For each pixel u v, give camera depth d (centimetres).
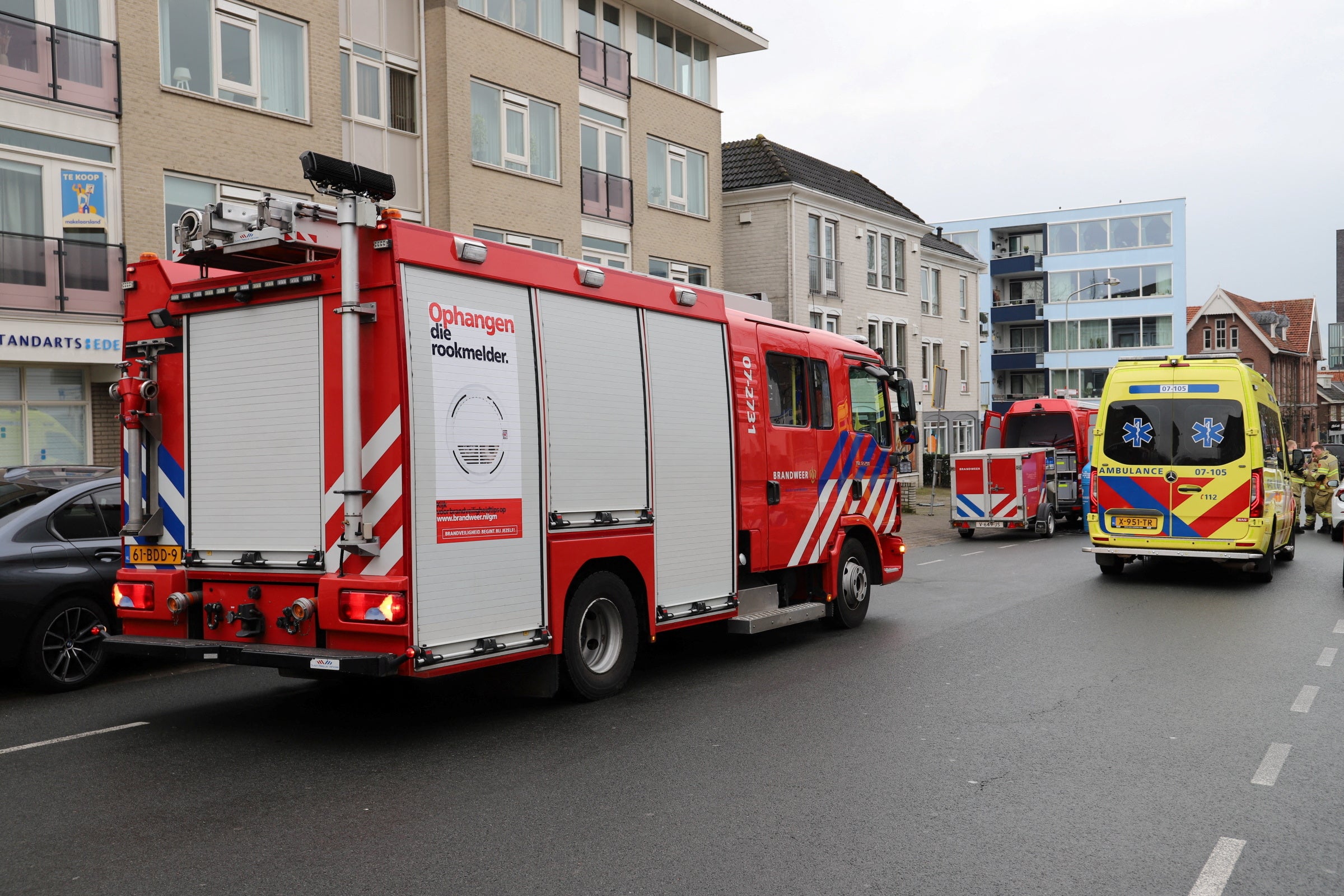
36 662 811
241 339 681
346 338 618
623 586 781
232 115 1855
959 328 4559
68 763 616
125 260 1722
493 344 676
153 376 717
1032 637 1018
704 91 3061
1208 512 1414
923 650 960
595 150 2659
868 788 556
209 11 1831
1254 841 479
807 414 1020
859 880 433
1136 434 1459
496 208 2334
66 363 1688
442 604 629
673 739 661
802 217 3431
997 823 501
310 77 1973
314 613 643
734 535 901
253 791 558
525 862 454
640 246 2791
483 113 2322
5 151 1609
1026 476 2306
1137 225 7244
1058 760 606
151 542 717
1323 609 1191
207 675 903
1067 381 6956
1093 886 427
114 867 451
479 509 655
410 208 2227
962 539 2341
